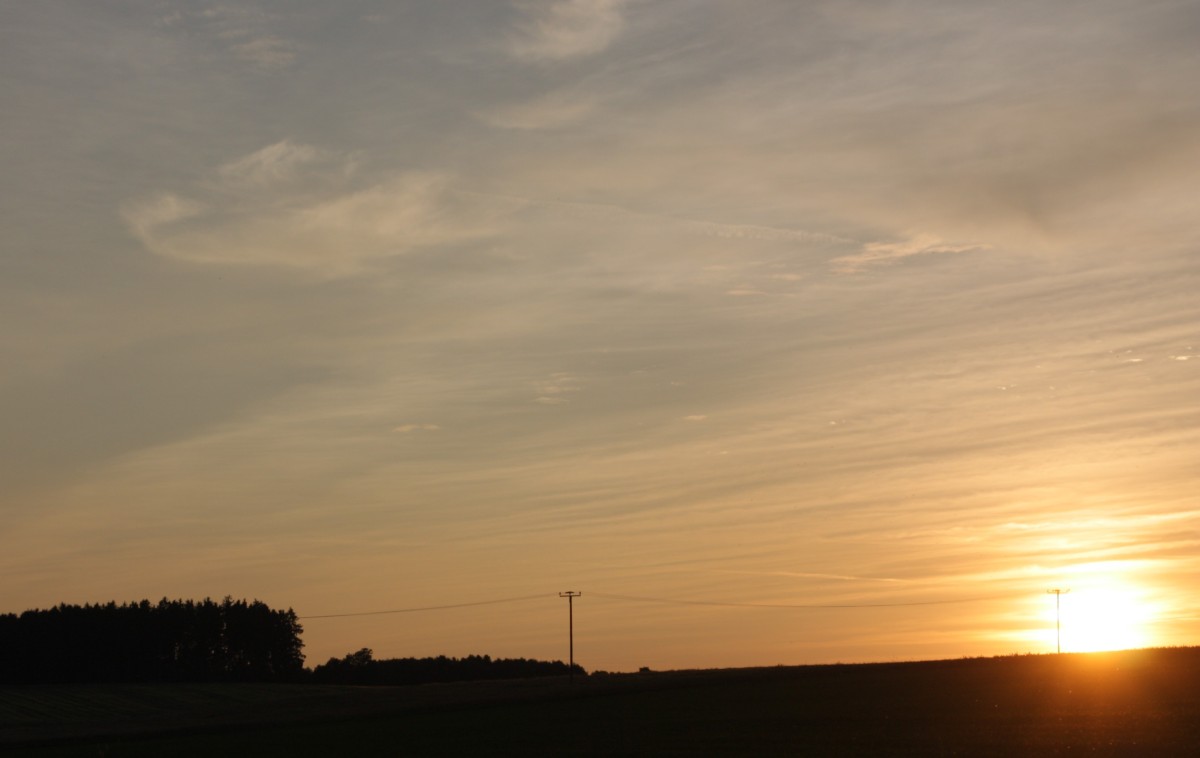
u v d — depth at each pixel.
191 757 64.25
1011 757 46.94
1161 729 52.56
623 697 85.06
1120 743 49.16
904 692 74.25
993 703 64.94
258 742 70.75
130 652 143.25
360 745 65.19
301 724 83.44
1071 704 62.47
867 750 50.78
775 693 79.62
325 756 60.94
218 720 91.69
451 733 68.56
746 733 59.09
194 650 148.12
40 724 98.25
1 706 111.69
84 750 72.38
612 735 62.06
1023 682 74.88
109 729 88.50
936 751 49.41
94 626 142.25
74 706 112.00
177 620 148.12
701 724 64.25
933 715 61.50
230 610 153.00
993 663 90.81
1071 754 47.03
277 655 154.12
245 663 151.38
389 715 85.44
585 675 117.62
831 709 67.25
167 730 84.50
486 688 106.12
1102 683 71.44
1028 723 56.34
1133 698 63.50
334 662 160.62
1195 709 58.34
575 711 77.00
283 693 122.56
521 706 84.25
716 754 52.31
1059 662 87.62
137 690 124.62
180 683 134.25
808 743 54.19
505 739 63.44
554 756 55.00
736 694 80.88
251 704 111.25
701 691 85.31
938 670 88.56
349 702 101.81
